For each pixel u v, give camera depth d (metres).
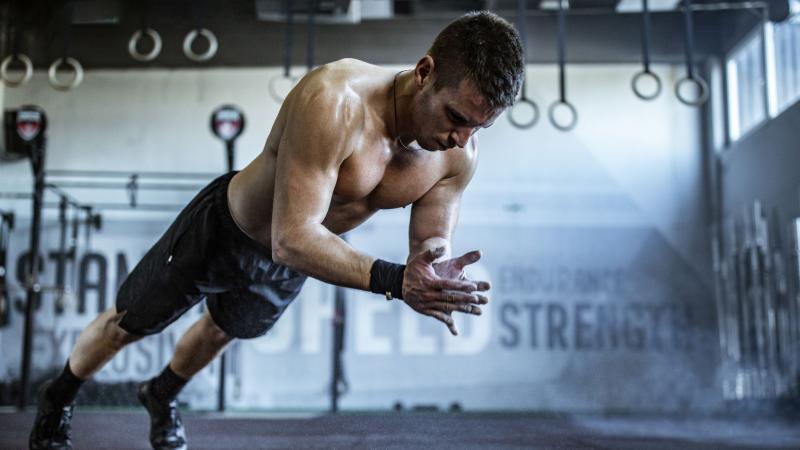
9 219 6.70
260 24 6.57
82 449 2.61
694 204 7.93
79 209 6.84
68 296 6.84
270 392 7.50
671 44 7.34
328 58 7.37
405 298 1.45
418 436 3.17
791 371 6.70
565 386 7.70
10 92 7.77
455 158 1.80
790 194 6.71
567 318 7.82
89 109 7.85
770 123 7.04
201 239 1.96
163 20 6.50
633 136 8.00
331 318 7.66
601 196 7.94
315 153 1.52
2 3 6.10
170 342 7.28
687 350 7.77
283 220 1.52
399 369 7.65
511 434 3.36
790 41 6.93
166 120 7.87
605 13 6.56
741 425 4.55
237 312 2.10
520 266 7.86
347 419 4.35
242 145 7.83
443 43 1.48
